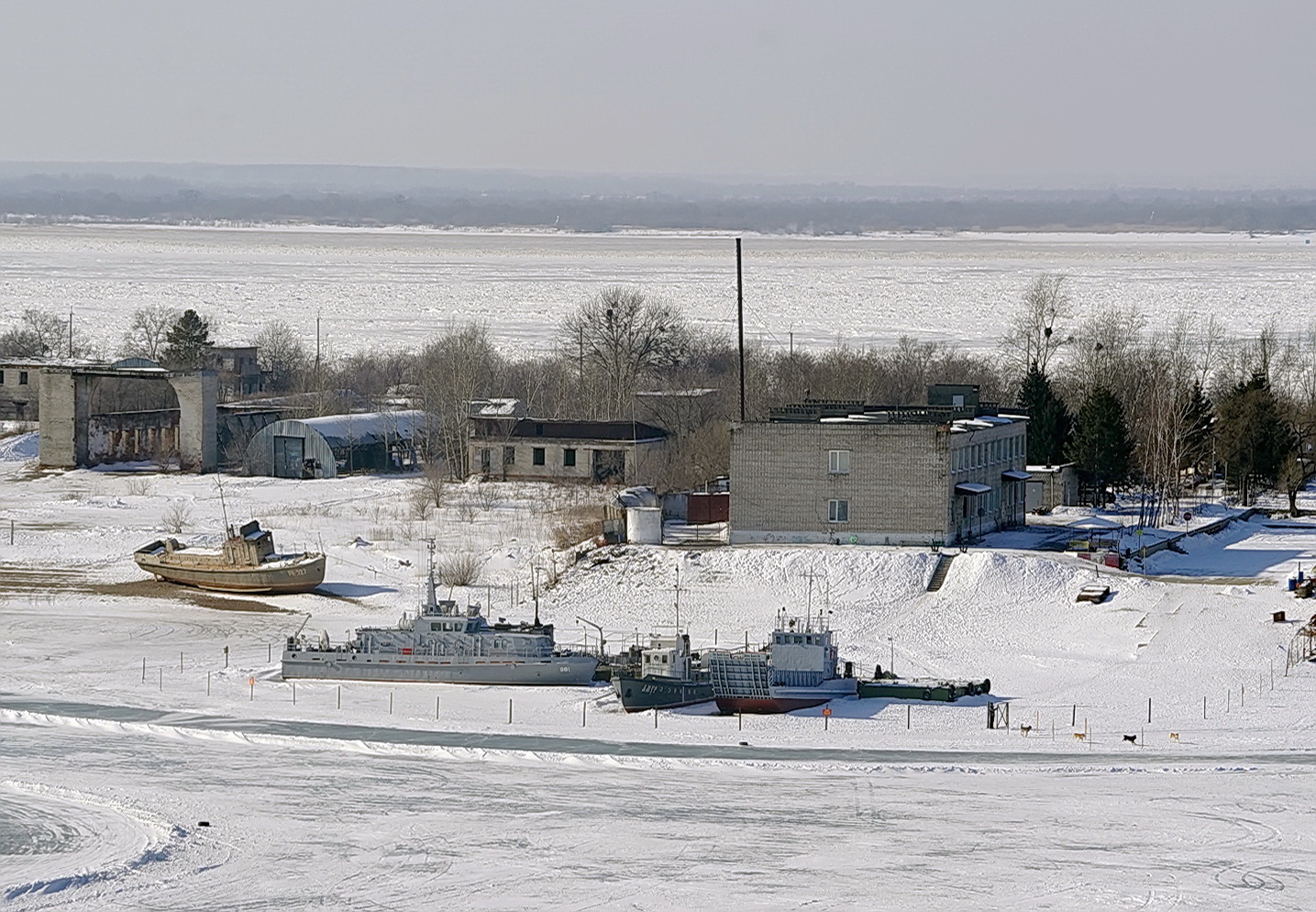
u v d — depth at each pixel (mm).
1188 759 168000
